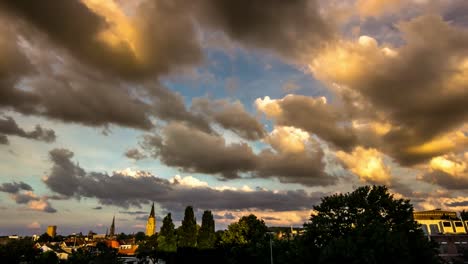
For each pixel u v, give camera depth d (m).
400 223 35.81
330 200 38.44
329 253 29.72
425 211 76.06
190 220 89.94
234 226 66.31
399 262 28.23
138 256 104.19
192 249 73.81
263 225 65.62
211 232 83.44
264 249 51.69
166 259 87.00
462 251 58.88
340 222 37.22
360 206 37.47
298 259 37.00
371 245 29.28
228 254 63.31
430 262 32.03
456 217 76.31
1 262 53.97
